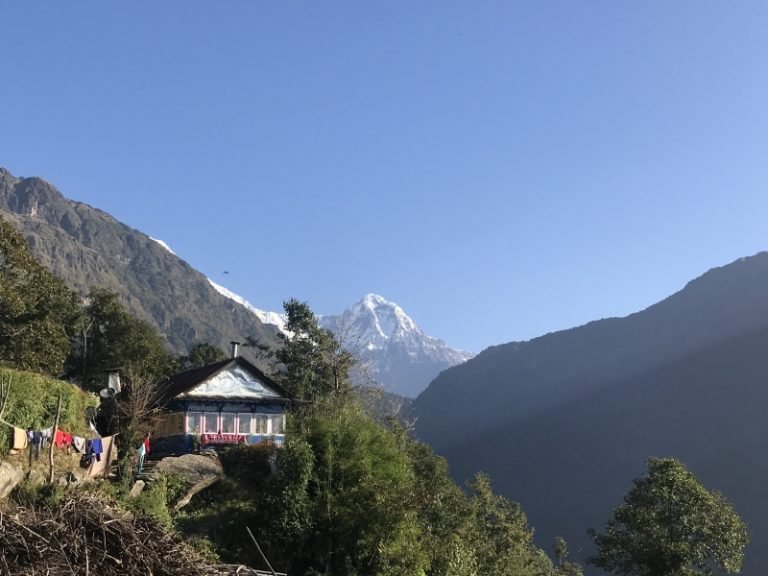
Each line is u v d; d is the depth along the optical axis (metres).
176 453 39.97
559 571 76.56
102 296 58.97
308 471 30.91
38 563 12.72
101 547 13.84
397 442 45.03
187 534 28.44
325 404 43.09
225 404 41.75
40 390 30.00
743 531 43.22
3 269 42.69
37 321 44.09
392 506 30.11
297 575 29.22
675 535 43.16
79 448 30.41
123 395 40.03
